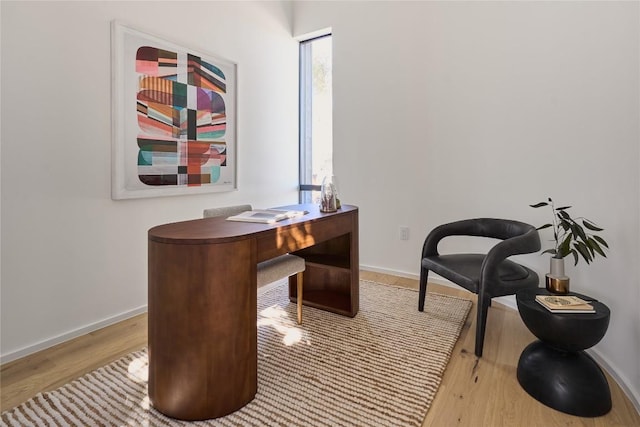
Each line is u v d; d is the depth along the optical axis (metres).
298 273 2.21
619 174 1.82
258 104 3.47
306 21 3.77
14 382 1.64
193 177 2.80
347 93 3.51
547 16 2.32
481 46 2.72
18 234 1.85
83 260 2.14
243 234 1.45
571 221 1.84
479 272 2.00
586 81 2.06
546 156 2.34
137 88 2.36
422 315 2.40
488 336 2.12
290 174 3.97
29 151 1.87
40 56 1.89
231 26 3.11
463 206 2.90
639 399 1.46
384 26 3.26
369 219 3.45
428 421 1.39
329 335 2.10
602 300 1.89
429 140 3.05
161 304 1.39
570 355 1.53
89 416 1.40
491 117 2.68
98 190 2.19
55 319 2.02
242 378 1.46
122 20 2.26
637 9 1.72
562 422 1.37
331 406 1.46
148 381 1.50
